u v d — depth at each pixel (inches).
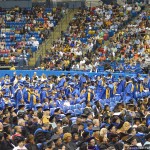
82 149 710.5
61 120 880.9
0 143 733.9
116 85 1451.8
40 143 758.5
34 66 1886.1
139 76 1566.2
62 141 754.2
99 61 1854.1
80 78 1493.6
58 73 1721.2
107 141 759.7
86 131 791.7
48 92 1283.2
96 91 1400.1
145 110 1048.2
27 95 1275.8
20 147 711.7
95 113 1041.5
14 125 857.5
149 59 1811.0
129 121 933.8
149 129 844.6
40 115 952.3
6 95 1258.0
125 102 1219.9
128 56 1897.1
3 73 1737.2
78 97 1257.4
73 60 1867.6
